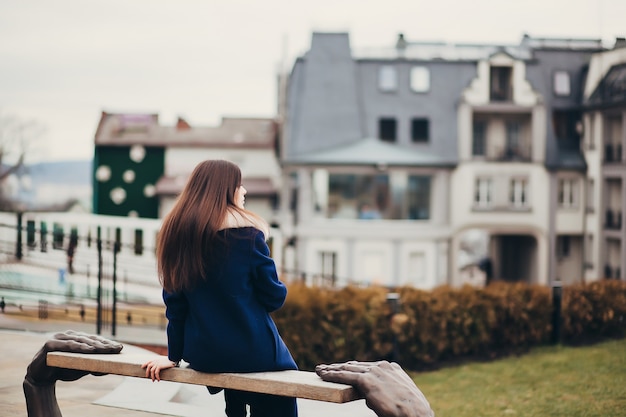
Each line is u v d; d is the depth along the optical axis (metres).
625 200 39.91
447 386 8.15
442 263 41.88
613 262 41.47
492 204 42.94
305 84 43.28
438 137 43.16
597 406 6.44
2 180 46.28
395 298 9.55
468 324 10.14
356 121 43.03
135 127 49.16
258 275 3.26
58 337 3.71
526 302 10.68
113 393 5.27
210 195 3.29
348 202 41.91
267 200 45.34
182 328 3.32
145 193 48.03
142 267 13.70
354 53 44.09
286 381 3.07
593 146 42.62
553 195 43.03
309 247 41.25
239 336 3.20
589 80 43.34
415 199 42.22
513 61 43.56
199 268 3.19
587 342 10.81
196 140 48.00
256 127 49.53
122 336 8.65
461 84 43.72
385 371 3.11
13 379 5.68
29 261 13.10
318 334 9.02
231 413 3.66
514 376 8.38
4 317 9.45
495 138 44.00
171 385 5.54
